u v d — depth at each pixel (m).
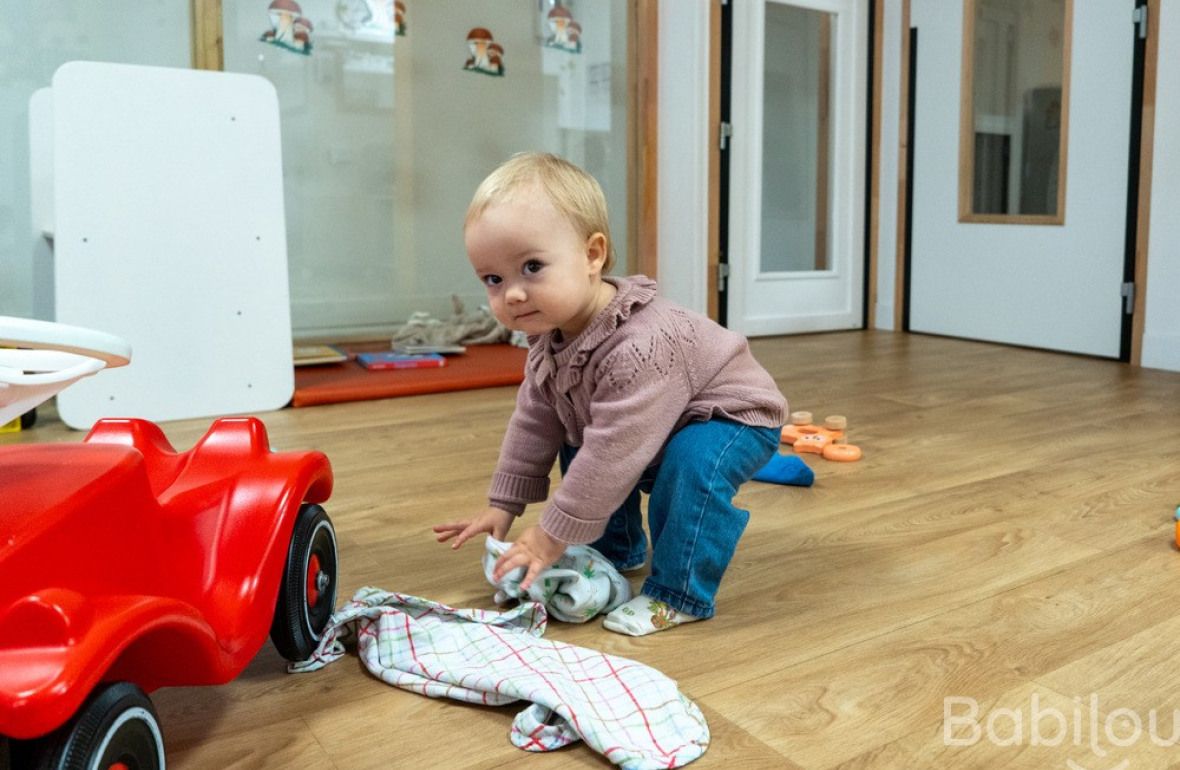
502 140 3.49
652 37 3.53
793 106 3.89
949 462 1.89
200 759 0.85
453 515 1.56
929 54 3.82
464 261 3.51
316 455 1.03
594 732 0.85
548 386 1.14
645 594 1.15
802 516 1.55
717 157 3.71
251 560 0.90
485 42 3.40
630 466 1.06
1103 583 1.26
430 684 0.97
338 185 3.23
